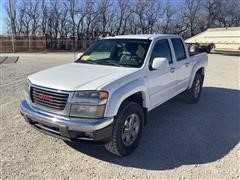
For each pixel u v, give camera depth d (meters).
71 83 3.71
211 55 26.64
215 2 54.53
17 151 4.02
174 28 54.56
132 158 3.93
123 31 52.22
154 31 53.81
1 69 13.03
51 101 3.70
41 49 40.50
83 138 3.54
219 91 8.34
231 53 27.39
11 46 39.31
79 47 48.28
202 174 3.50
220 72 12.73
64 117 3.59
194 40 32.88
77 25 51.09
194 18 54.66
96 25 51.22
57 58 23.31
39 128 3.89
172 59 5.43
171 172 3.55
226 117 5.77
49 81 3.87
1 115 5.55
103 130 3.50
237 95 7.80
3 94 7.32
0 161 3.72
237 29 26.34
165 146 4.33
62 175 3.44
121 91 3.72
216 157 3.97
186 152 4.12
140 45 4.86
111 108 3.58
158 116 5.82
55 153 4.00
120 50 4.94
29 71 12.32
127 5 51.22
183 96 6.73
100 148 4.20
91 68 4.44
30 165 3.65
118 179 3.37
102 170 3.58
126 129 3.93
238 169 3.63
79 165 3.70
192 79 6.43
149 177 3.43
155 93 4.74
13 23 47.44
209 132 4.93
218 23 55.94
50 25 50.72
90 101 3.50
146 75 4.40
